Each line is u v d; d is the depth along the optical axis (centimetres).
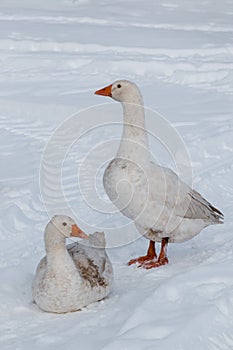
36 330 688
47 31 2292
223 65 1939
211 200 1098
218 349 639
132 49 2083
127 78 1855
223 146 1337
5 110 1593
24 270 828
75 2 2927
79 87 1758
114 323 690
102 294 747
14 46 2117
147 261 870
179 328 645
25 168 1234
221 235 952
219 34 2342
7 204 1069
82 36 2234
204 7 2933
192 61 1970
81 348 637
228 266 780
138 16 2656
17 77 1833
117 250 924
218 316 677
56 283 711
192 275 755
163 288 725
